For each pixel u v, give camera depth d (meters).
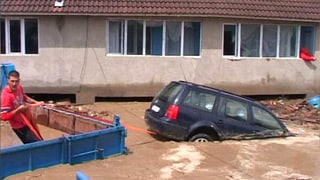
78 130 11.48
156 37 17.61
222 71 18.02
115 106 16.62
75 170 8.58
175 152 10.01
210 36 17.81
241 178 8.37
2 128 12.12
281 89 18.72
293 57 18.94
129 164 9.08
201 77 17.86
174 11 16.91
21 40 16.92
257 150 10.41
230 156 9.81
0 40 16.28
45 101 17.22
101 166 8.91
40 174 8.28
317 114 15.88
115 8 16.80
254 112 11.44
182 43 17.73
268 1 18.42
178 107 10.81
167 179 8.18
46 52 16.98
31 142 8.86
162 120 10.83
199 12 17.00
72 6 16.67
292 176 8.58
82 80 17.19
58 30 16.97
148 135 11.84
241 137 11.25
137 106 16.67
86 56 17.17
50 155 8.71
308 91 19.03
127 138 11.45
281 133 11.75
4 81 12.80
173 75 17.67
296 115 15.63
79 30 17.06
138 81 17.47
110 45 17.38
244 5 17.83
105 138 9.48
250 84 18.33
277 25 18.55
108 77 17.33
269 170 8.93
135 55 17.47
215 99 11.14
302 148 10.80
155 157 9.62
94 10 16.61
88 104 17.05
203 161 9.38
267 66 18.48
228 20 17.88
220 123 11.05
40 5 16.58
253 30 18.34
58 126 12.34
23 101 8.99
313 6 18.72
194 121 10.86
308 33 19.03
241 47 18.23
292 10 18.23
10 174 8.13
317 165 9.38
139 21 17.41
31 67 16.95
